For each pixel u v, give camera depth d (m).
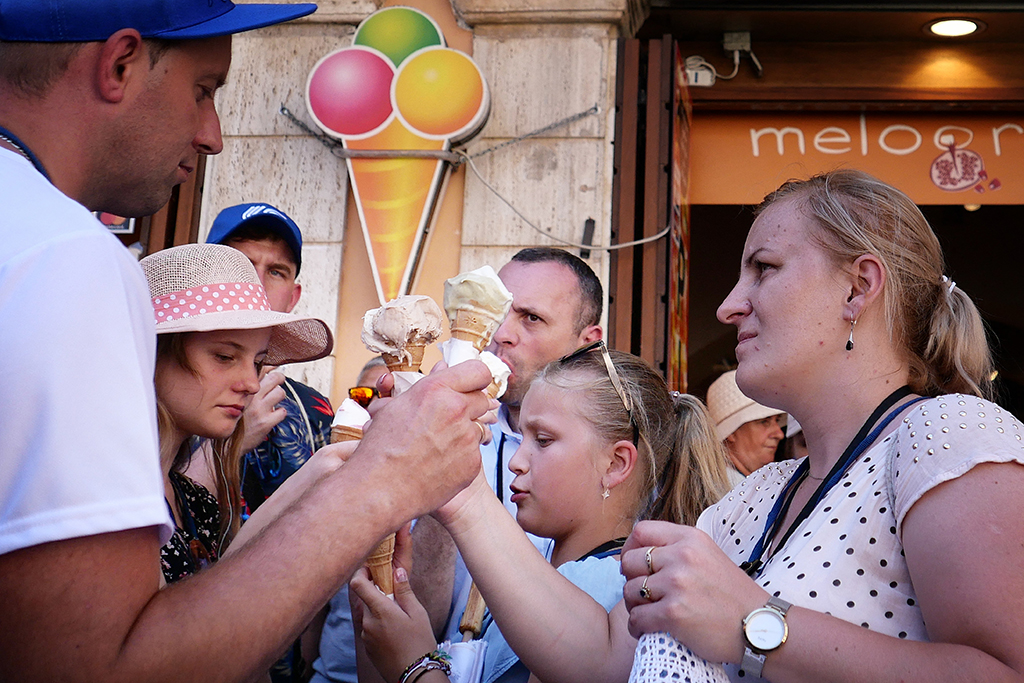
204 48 1.44
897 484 1.30
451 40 4.30
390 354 1.53
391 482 1.25
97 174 1.37
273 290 3.17
